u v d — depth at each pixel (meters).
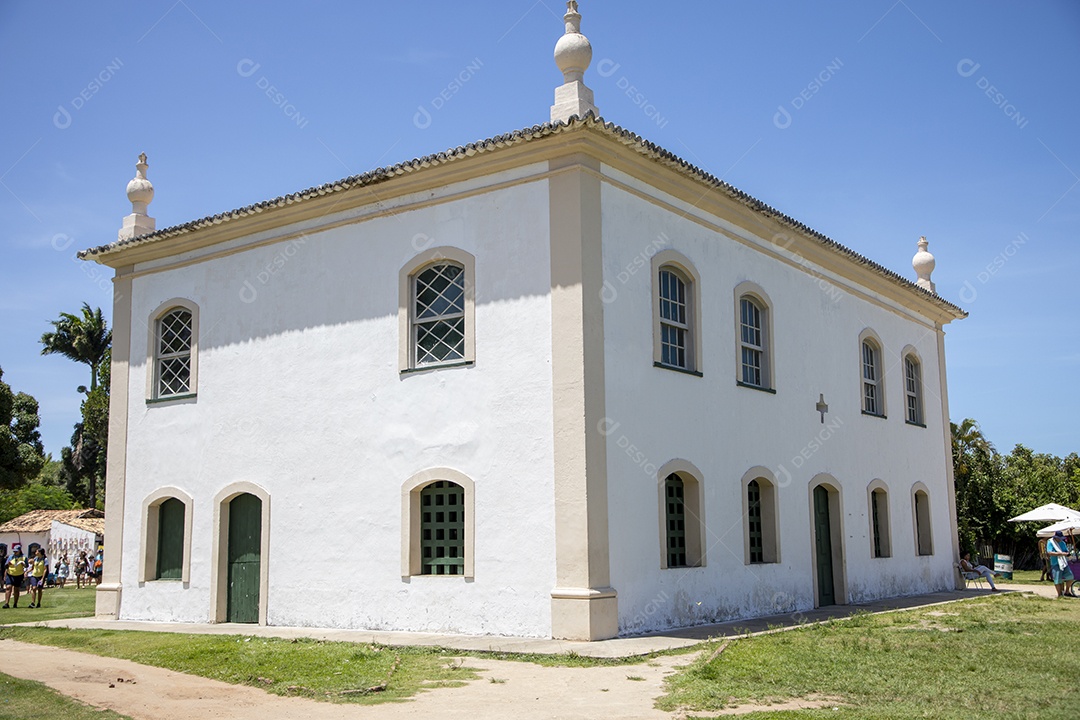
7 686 9.44
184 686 9.40
